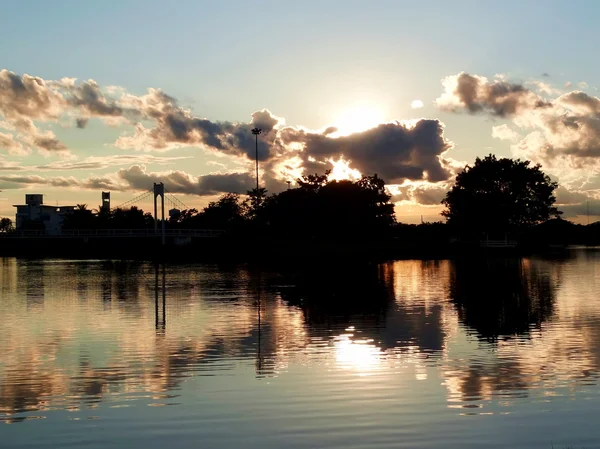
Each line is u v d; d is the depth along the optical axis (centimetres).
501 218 13862
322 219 14975
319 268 8681
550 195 14300
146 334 3067
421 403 1883
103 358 2525
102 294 5172
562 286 5381
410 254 12406
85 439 1641
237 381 2142
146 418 1788
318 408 1848
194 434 1666
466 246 13762
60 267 10031
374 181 16575
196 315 3744
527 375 2177
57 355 2589
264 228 15838
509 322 3325
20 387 2105
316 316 3653
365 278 6681
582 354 2495
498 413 1792
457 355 2505
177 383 2130
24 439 1644
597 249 16825
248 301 4497
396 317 3572
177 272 8262
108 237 16000
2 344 2839
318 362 2409
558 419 1741
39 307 4247
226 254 13250
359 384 2088
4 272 8662
